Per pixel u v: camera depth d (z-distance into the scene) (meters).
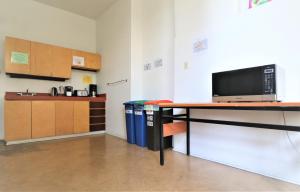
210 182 1.74
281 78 1.77
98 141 3.58
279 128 1.48
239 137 2.09
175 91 2.83
